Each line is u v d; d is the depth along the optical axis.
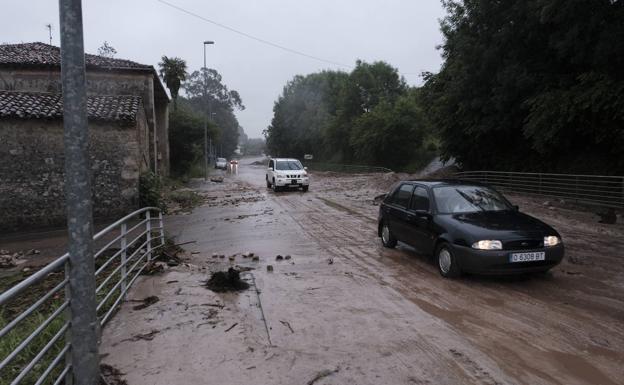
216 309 5.51
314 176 48.19
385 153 48.91
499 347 4.39
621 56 15.19
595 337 4.62
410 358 4.16
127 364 4.04
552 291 6.27
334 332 4.82
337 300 5.96
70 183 3.38
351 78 59.84
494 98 21.47
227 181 38.12
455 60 24.83
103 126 16.47
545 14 16.06
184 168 41.09
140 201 17.25
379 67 60.16
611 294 6.10
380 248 9.59
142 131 20.42
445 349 4.36
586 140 19.52
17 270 9.55
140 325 4.97
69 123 3.35
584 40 16.12
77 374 3.46
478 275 7.16
